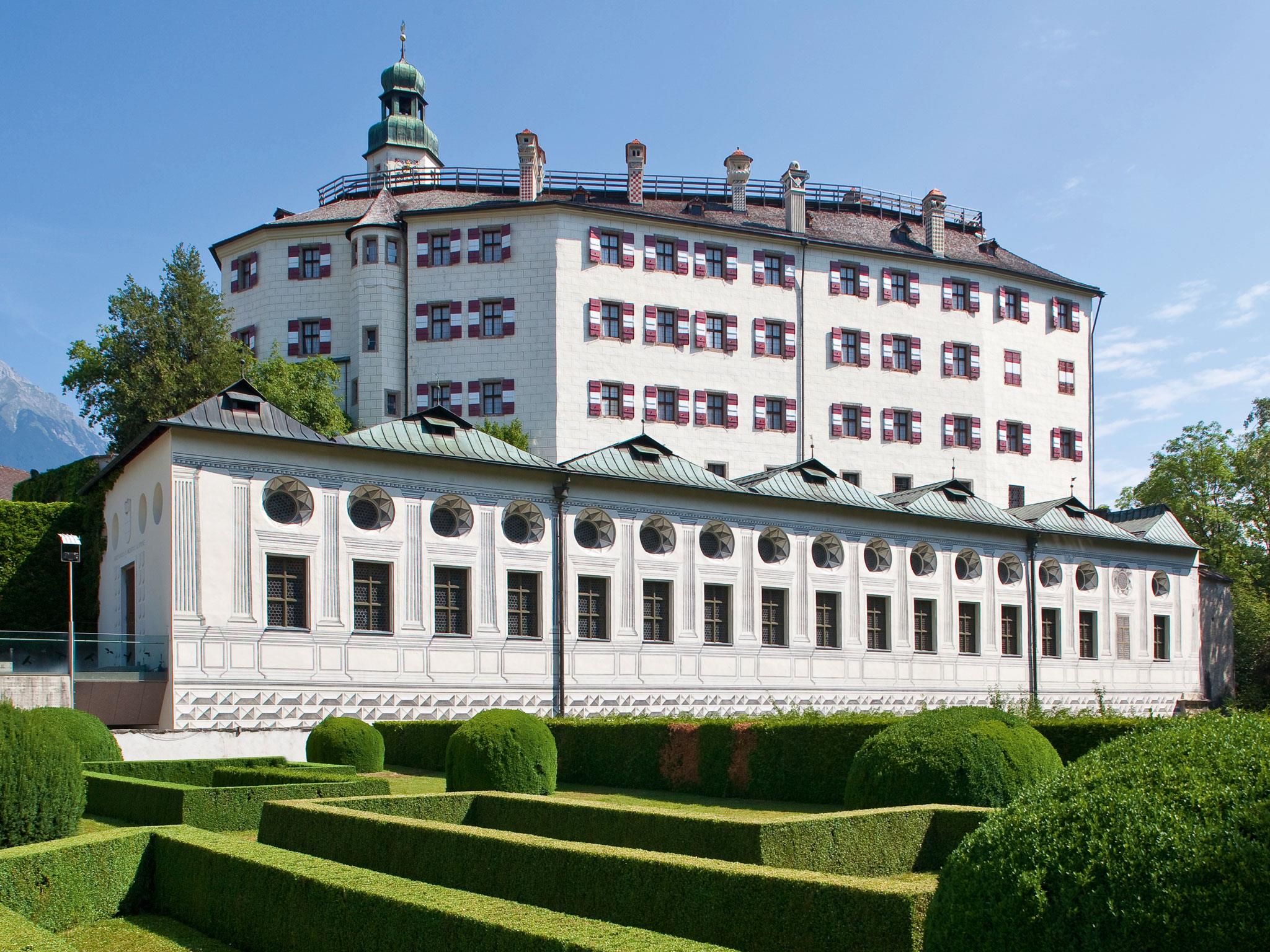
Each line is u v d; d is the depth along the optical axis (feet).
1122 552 217.56
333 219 223.30
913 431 241.35
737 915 41.42
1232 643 240.94
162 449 133.28
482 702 146.10
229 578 130.31
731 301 227.20
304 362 201.98
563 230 214.07
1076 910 27.89
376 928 41.39
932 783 67.97
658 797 104.83
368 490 141.90
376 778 87.20
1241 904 26.16
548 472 154.20
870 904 37.91
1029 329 260.21
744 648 168.86
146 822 77.00
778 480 179.73
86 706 121.49
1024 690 198.49
